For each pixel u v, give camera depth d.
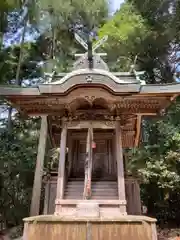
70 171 8.70
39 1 14.73
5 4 11.41
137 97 7.37
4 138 14.67
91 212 6.70
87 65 8.20
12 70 17.72
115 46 15.06
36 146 15.27
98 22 17.08
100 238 6.06
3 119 17.75
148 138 14.48
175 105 13.85
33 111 8.20
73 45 17.58
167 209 13.50
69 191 7.71
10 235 12.13
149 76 16.86
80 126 7.98
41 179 11.50
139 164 12.91
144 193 13.92
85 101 7.80
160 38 15.32
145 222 6.21
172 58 16.70
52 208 7.82
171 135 12.58
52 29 16.69
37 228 6.26
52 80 8.21
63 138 7.84
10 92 7.28
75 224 6.24
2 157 13.34
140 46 15.28
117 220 6.23
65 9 15.42
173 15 15.40
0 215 13.98
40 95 7.28
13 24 15.66
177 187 11.74
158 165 11.84
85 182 7.32
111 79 7.06
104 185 7.71
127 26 14.77
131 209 7.80
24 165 13.98
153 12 15.97
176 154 11.80
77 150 9.02
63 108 8.05
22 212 14.12
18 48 18.48
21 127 17.12
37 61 19.11
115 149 8.60
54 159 14.91
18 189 14.25
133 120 9.03
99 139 9.09
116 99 7.44
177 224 13.06
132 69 8.49
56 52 17.14
